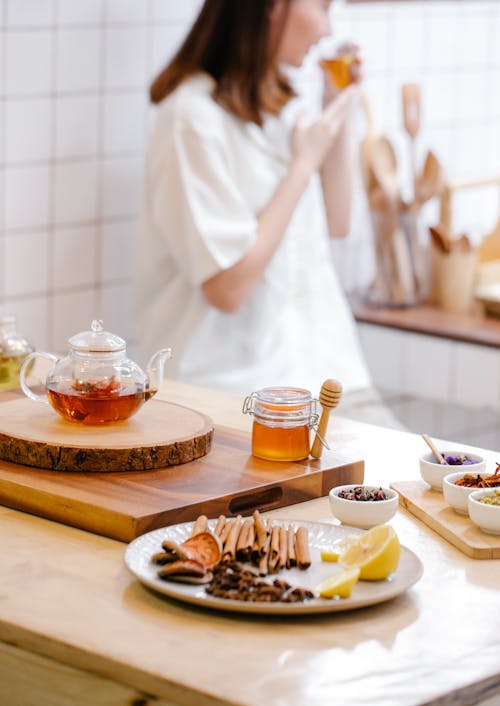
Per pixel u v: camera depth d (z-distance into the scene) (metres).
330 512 1.62
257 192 2.87
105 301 3.14
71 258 3.04
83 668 1.23
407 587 1.34
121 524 1.49
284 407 1.70
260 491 1.60
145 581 1.33
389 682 1.17
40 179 2.94
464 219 4.14
